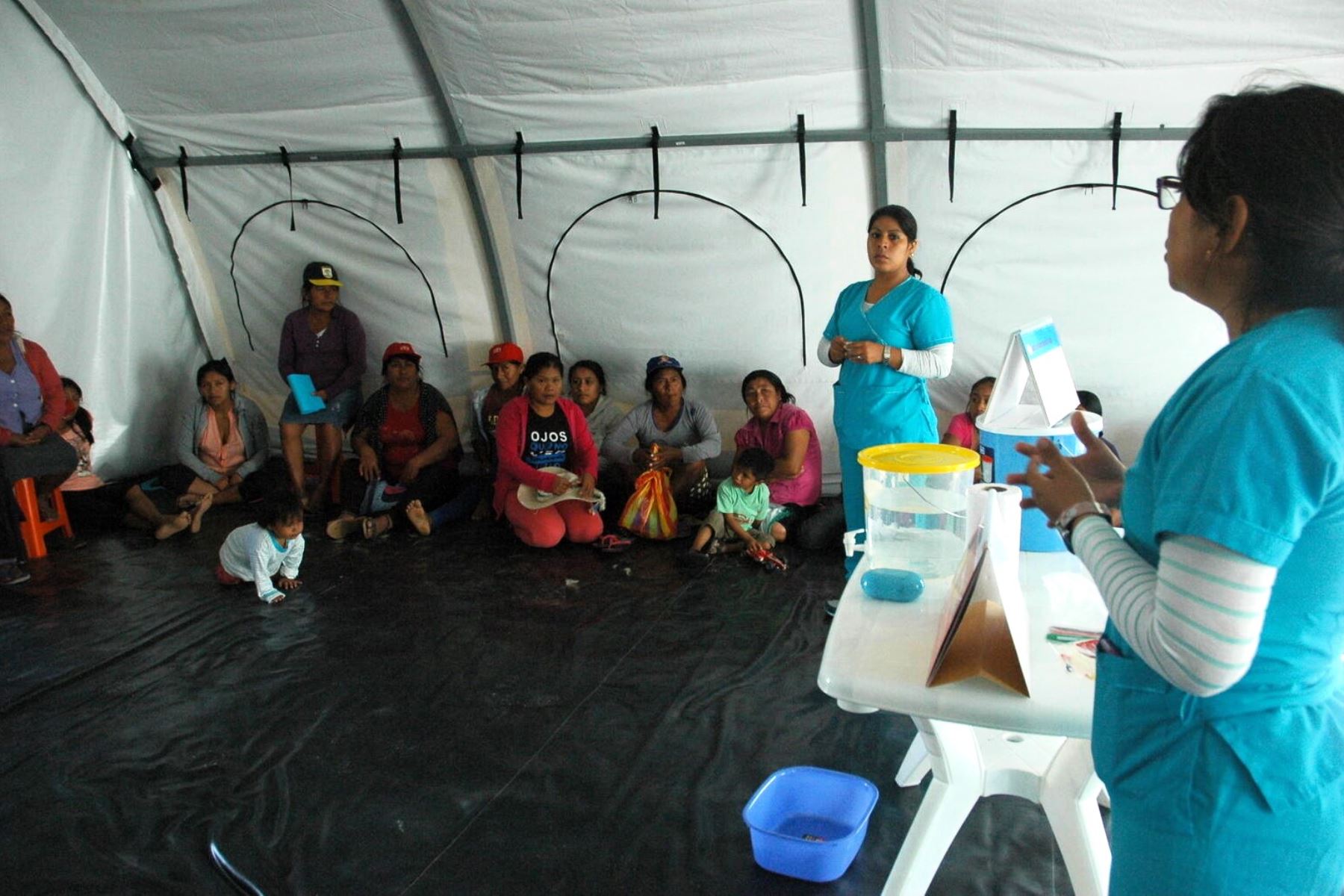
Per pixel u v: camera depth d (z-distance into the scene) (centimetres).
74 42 498
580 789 255
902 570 179
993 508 142
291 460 547
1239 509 91
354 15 446
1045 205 442
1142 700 110
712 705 300
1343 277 95
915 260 466
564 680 321
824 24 414
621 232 499
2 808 253
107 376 555
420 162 505
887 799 247
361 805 251
